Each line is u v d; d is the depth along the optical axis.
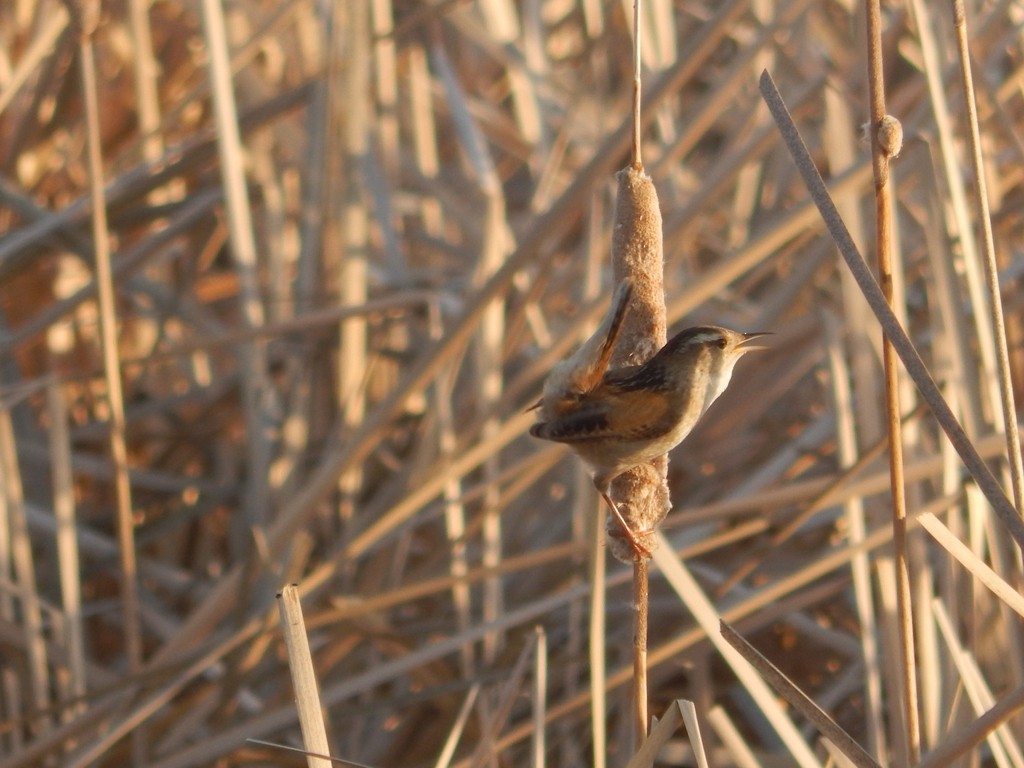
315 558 11.49
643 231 5.91
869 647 8.13
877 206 5.51
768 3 14.30
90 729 9.13
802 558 10.80
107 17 14.04
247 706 9.85
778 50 13.80
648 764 5.45
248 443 10.97
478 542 11.32
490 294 9.11
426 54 15.98
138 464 13.51
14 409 12.41
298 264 12.58
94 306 13.05
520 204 15.26
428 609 10.86
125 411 12.51
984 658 8.13
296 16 13.23
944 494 8.32
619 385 6.07
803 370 11.51
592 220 11.34
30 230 11.36
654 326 6.12
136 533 12.45
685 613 10.02
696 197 9.98
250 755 9.30
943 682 7.82
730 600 10.05
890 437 5.63
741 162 9.90
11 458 10.23
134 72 12.87
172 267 14.77
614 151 9.05
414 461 10.91
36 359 13.52
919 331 12.07
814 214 9.23
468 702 7.31
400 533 10.16
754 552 9.55
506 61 13.91
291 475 10.95
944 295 8.79
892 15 14.12
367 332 12.61
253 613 9.54
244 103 14.43
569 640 10.12
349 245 11.45
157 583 12.34
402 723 9.90
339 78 12.12
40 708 9.37
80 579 11.58
